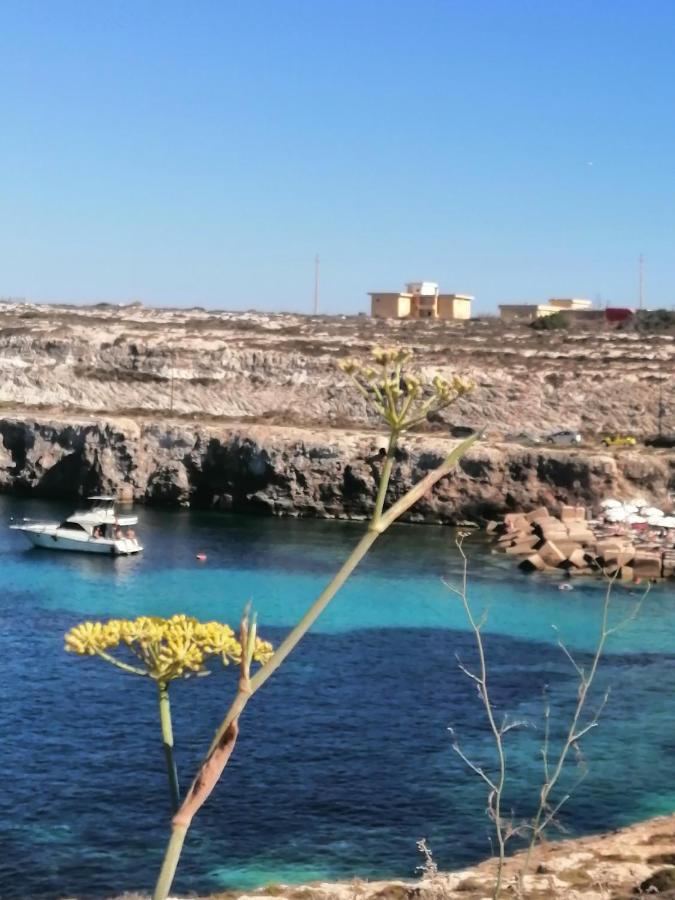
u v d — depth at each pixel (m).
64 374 118.94
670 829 30.78
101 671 44.62
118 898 25.86
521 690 44.47
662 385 111.44
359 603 60.72
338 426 111.31
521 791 34.12
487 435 105.62
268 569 69.94
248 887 27.50
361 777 34.78
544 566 71.81
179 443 101.06
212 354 119.75
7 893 26.83
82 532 75.81
